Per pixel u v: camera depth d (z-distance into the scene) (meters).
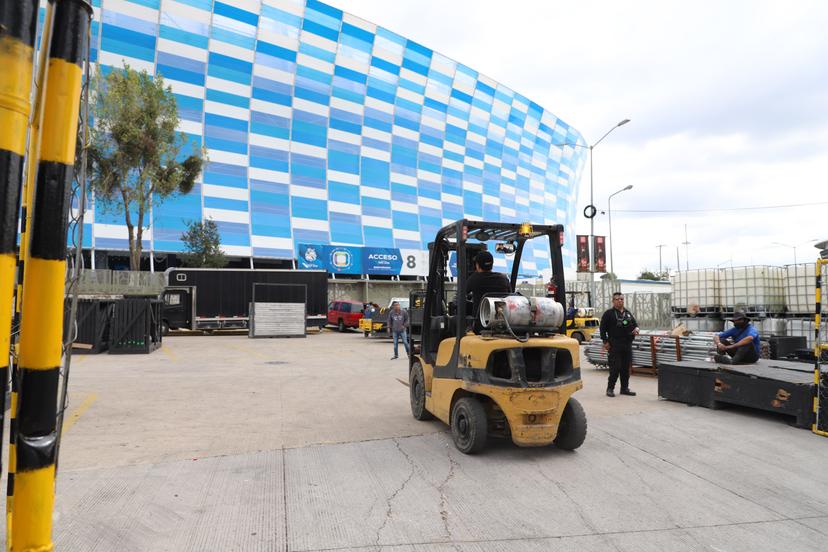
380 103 46.28
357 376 11.68
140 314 16.05
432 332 6.89
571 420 5.64
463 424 5.66
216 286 25.62
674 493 4.58
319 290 27.52
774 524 3.98
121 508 4.06
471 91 53.38
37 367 1.54
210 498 4.31
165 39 35.75
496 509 4.17
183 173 25.45
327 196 41.62
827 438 6.32
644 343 12.09
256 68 39.59
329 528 3.78
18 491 1.54
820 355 6.50
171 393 9.26
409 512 4.09
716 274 16.88
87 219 31.69
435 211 48.47
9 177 1.36
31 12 1.40
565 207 64.94
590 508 4.21
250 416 7.44
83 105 1.72
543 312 5.46
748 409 7.84
